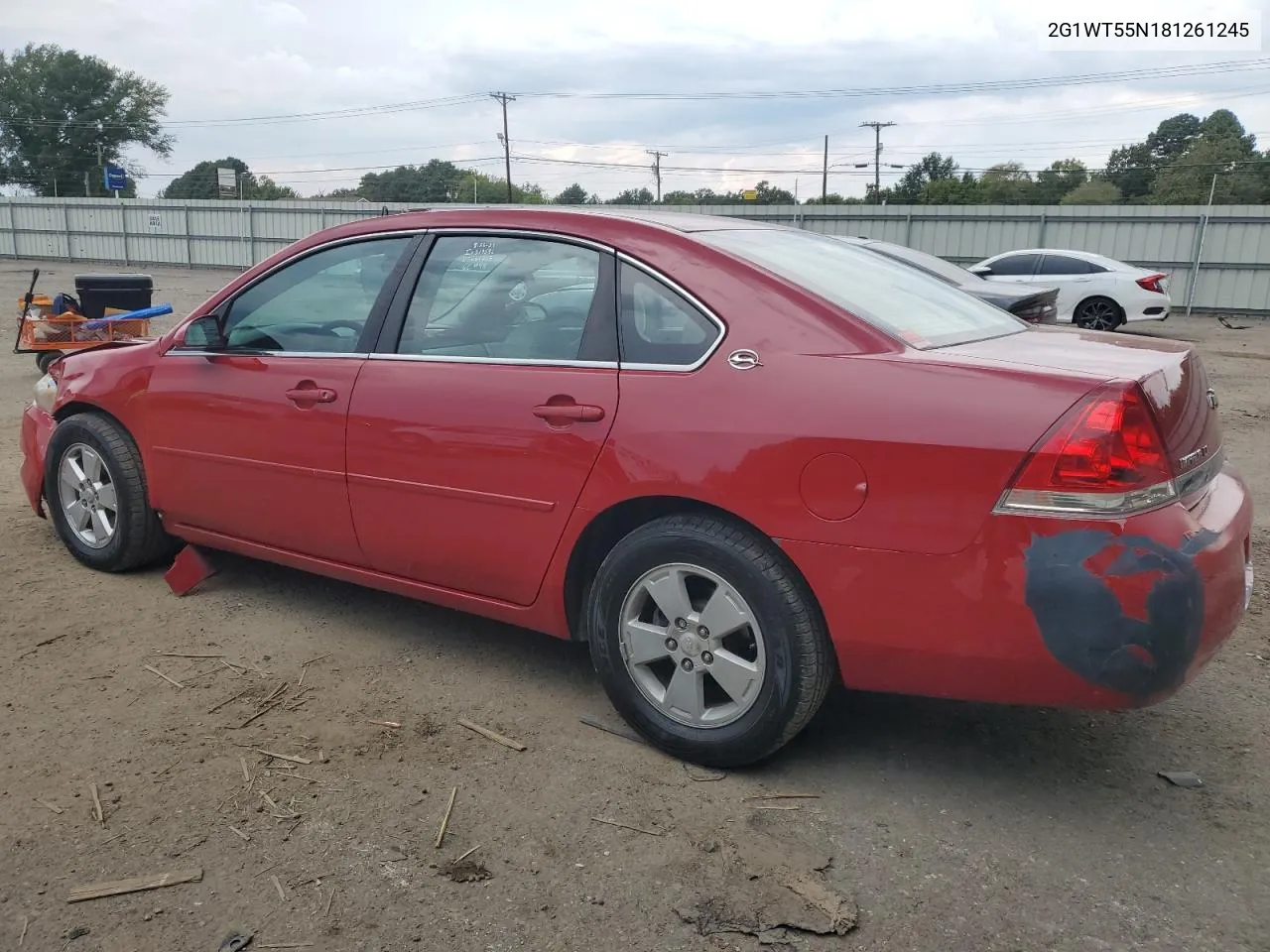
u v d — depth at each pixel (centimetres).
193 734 321
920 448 259
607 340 314
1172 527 248
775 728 288
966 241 2694
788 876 254
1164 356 284
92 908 240
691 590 304
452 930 234
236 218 3834
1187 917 241
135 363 436
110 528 456
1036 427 250
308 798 286
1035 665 254
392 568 367
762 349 288
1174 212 2455
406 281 363
